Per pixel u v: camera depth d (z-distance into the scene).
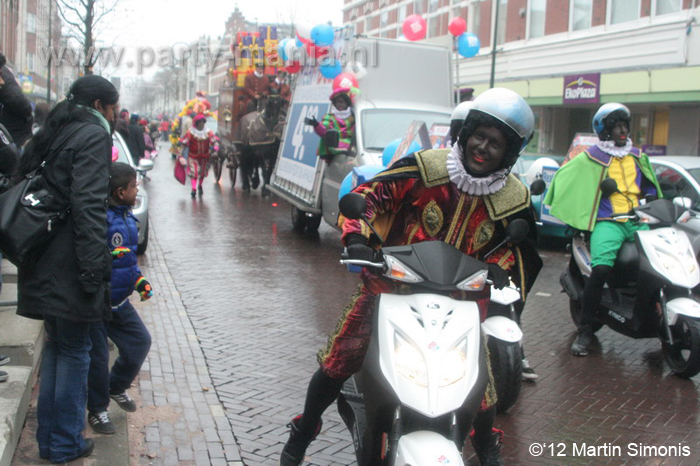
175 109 60.31
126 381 4.68
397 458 3.02
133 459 4.23
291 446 3.94
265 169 18.45
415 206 3.55
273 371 5.86
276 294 8.49
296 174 13.11
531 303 8.50
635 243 6.29
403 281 3.29
